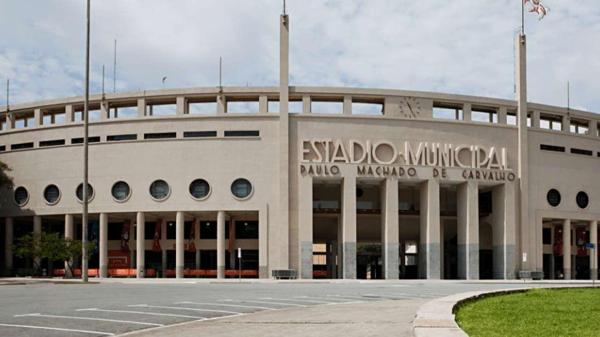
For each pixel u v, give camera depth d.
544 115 66.81
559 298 23.38
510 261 60.75
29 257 61.69
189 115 58.94
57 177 61.25
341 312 19.05
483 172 60.72
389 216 58.00
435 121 60.25
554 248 68.56
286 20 59.47
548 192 64.06
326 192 64.44
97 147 60.25
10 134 64.12
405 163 58.94
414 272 70.00
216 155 58.47
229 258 63.12
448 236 69.00
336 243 67.88
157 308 20.83
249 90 59.00
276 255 57.44
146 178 58.91
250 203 57.88
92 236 65.38
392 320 16.50
